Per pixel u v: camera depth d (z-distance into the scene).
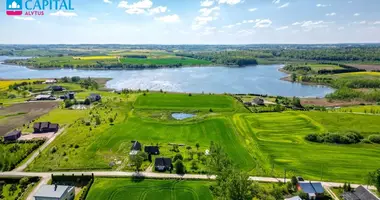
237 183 55.62
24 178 67.44
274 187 64.69
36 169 73.44
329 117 119.06
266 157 81.44
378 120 114.31
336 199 61.28
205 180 68.56
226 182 57.31
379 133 99.44
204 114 125.75
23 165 75.69
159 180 68.44
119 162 77.81
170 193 63.06
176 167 71.88
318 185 63.12
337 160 79.94
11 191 64.44
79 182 68.25
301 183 63.56
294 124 110.62
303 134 100.19
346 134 95.19
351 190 64.25
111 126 107.62
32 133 100.38
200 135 99.56
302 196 61.31
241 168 74.62
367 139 94.25
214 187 64.81
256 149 87.00
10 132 97.06
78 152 83.94
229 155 82.50
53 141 92.75
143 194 62.53
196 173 71.94
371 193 59.66
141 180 68.31
